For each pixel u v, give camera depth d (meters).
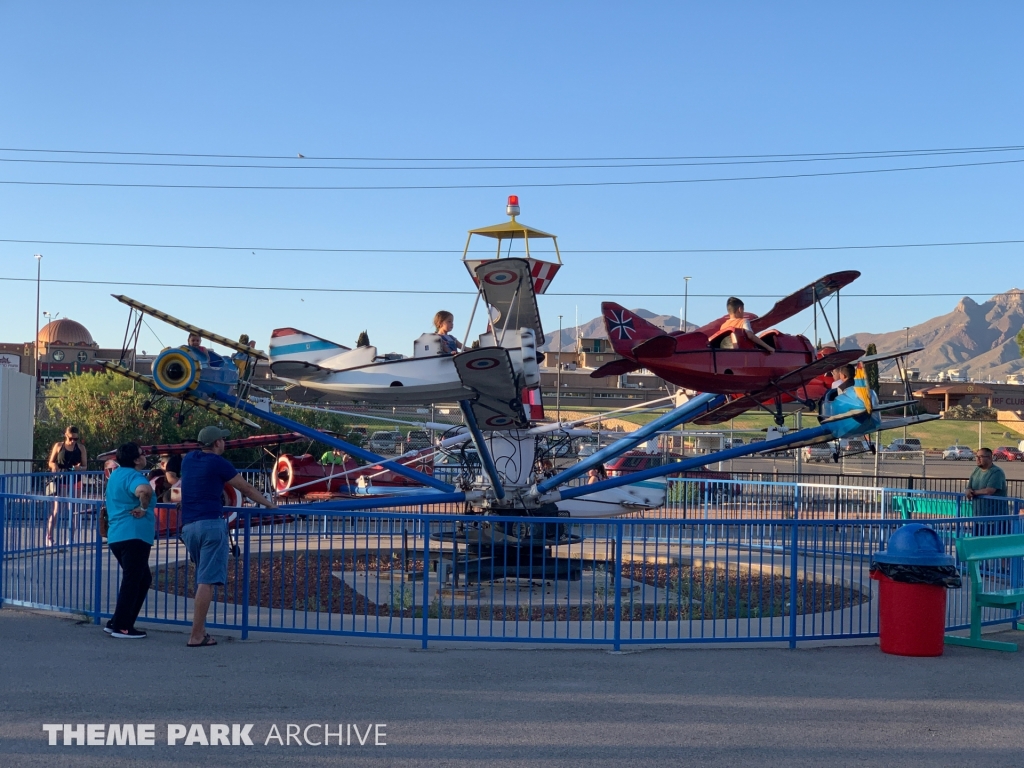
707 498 18.86
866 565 13.66
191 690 6.99
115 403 31.53
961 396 91.31
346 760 5.56
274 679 7.35
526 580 12.51
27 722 6.16
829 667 8.13
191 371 13.22
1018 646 9.18
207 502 8.57
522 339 12.78
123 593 8.71
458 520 8.62
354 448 14.27
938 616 8.62
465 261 15.57
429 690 7.11
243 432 30.44
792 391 14.37
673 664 8.09
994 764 5.66
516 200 15.63
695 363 12.93
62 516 10.11
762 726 6.34
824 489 22.33
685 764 5.57
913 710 6.82
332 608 10.60
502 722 6.33
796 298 13.52
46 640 8.59
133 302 13.24
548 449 15.20
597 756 5.68
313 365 13.82
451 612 9.40
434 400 13.52
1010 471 47.56
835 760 5.68
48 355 83.56
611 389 74.88
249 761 5.53
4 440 20.94
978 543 9.41
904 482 30.94
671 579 12.73
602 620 10.03
